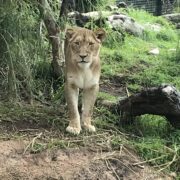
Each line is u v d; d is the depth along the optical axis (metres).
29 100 5.58
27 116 5.17
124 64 7.38
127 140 4.95
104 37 4.93
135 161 4.61
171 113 4.91
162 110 4.94
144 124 5.33
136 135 5.14
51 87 5.93
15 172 4.23
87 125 5.00
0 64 5.64
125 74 6.96
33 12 5.80
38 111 5.35
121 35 8.70
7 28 5.46
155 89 4.85
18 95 5.52
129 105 5.18
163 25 11.02
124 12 10.88
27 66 5.52
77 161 4.43
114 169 4.43
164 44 9.41
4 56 5.51
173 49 8.79
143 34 9.62
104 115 5.41
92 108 5.04
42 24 6.06
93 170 4.35
